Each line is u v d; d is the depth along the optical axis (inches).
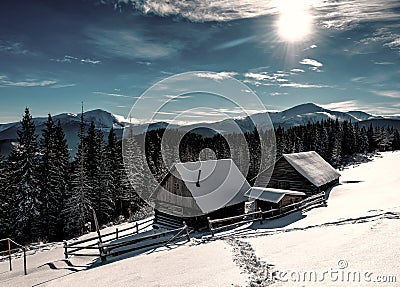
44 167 1117.1
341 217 561.3
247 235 510.9
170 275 289.1
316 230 435.5
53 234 1109.1
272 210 708.0
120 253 496.4
